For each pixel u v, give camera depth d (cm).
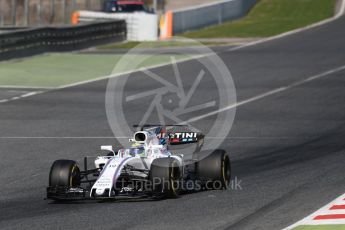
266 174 5041
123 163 4084
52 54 13550
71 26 14062
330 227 3512
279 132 6944
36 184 4897
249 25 17262
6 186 4859
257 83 10050
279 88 9631
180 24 16350
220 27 17150
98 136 6775
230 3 18112
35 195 4525
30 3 19762
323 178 4812
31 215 3928
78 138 6688
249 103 8600
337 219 3653
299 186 4566
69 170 4166
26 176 5178
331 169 5138
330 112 7988
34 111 8175
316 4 19562
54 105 8556
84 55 13462
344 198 4131
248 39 15200
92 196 3997
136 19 15775
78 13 17262
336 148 6088
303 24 17000
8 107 8438
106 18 16238
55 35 13688
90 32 14612
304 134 6831
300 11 18800
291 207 3962
